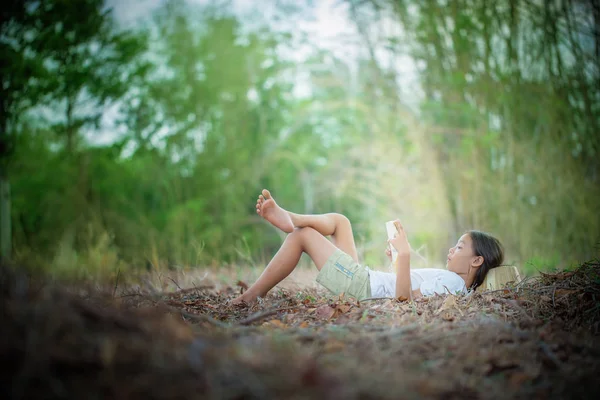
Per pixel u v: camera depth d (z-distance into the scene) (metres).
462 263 3.43
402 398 1.39
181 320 2.30
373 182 9.77
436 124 7.52
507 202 6.30
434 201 7.62
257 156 14.12
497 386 1.63
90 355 1.38
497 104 6.70
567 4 6.18
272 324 2.40
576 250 5.69
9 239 7.07
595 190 5.84
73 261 4.68
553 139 6.19
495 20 6.70
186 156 12.84
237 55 13.73
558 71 6.24
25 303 1.55
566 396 1.59
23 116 8.57
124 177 11.37
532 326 2.24
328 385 1.39
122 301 2.68
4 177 7.25
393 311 2.66
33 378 1.27
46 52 8.20
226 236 11.09
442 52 7.36
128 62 10.48
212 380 1.35
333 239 3.69
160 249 7.17
